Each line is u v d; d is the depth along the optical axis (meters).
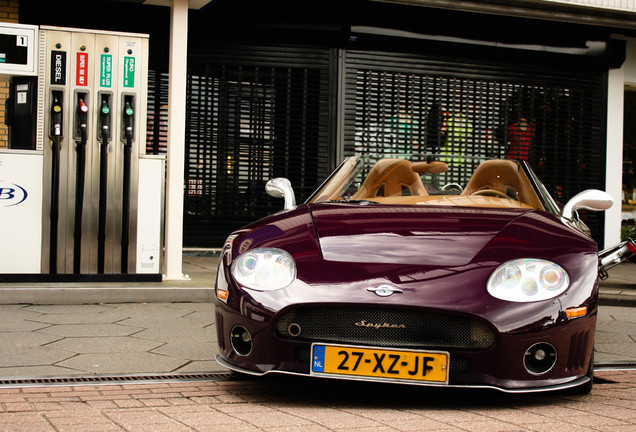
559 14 9.24
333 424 2.46
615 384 3.35
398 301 2.59
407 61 9.61
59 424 2.39
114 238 5.77
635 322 5.37
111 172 5.75
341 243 2.91
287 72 9.27
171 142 6.43
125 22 8.72
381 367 2.64
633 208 10.89
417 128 9.68
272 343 2.71
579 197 3.71
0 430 2.30
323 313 2.69
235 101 9.16
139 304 5.41
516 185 3.97
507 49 9.88
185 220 9.11
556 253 2.83
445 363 2.61
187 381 3.17
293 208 3.57
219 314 2.94
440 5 8.86
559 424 2.53
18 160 5.52
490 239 2.92
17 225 5.54
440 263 2.75
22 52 5.56
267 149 9.28
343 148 9.41
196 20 8.91
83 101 5.68
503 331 2.58
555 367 2.68
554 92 10.29
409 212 3.34
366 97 9.48
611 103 10.62
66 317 4.73
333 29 9.18
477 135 9.94
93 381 3.12
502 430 2.42
